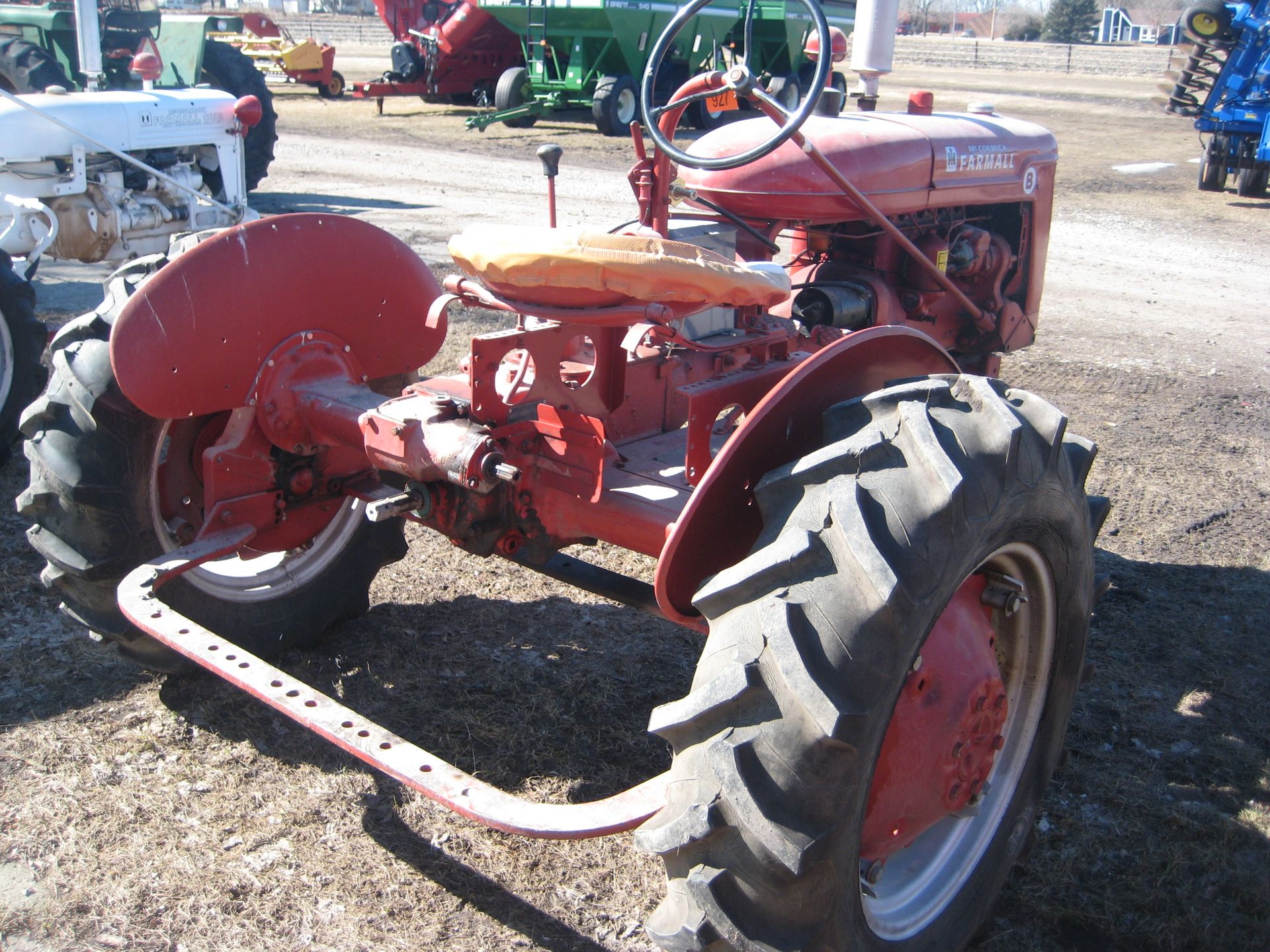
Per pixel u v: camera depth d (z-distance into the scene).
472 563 4.24
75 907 2.46
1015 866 2.76
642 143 3.02
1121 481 5.19
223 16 22.34
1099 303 8.65
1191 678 3.61
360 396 2.97
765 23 18.08
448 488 2.68
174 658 3.19
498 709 3.28
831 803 1.87
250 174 10.66
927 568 1.96
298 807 2.83
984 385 2.25
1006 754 2.58
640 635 3.75
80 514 2.96
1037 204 4.57
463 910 2.52
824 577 1.94
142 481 3.02
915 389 2.18
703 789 1.88
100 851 2.63
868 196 3.73
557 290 2.36
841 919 2.00
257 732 3.13
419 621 3.79
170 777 2.91
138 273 3.14
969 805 2.43
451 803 2.03
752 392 2.72
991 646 2.39
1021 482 2.18
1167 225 11.84
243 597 3.32
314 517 3.28
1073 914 2.62
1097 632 3.87
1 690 3.25
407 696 3.33
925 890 2.39
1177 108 13.90
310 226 3.00
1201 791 3.06
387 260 3.19
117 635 3.04
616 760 3.07
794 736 1.84
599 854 2.73
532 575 4.17
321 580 3.50
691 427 2.55
